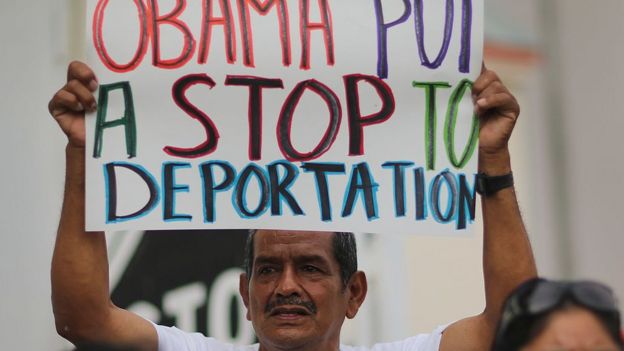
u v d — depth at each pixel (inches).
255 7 171.2
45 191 290.5
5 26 289.4
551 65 370.9
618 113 373.1
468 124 171.8
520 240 171.3
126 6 169.6
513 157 367.6
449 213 170.6
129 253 294.8
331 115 170.6
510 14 368.2
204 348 184.2
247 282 185.5
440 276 333.4
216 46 170.1
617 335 126.9
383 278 324.8
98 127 167.9
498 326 132.8
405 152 170.9
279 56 170.6
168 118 168.9
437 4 172.9
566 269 373.4
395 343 187.9
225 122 169.5
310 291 173.6
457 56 172.7
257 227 168.4
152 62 169.3
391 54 171.8
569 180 373.1
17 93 290.2
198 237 302.4
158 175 167.9
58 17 293.1
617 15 371.6
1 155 287.6
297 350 175.3
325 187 169.6
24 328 287.0
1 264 285.3
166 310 298.4
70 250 169.3
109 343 163.3
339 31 171.5
